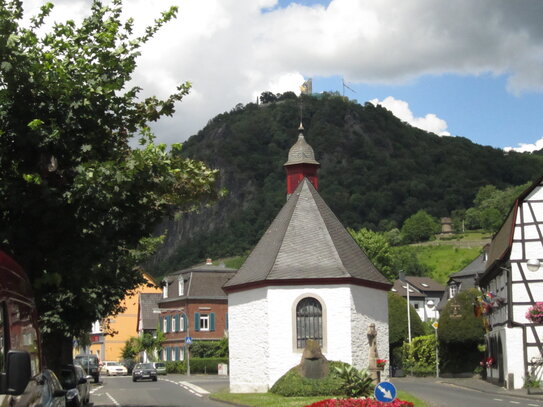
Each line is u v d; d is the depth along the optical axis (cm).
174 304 7344
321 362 2877
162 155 1295
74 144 1281
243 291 3139
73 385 2081
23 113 1270
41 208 1238
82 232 1284
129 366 7556
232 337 3178
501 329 3659
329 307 2962
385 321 3177
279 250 3070
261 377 2992
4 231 1248
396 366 5819
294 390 2761
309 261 3025
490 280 4359
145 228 1390
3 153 1259
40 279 1263
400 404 1880
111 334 3275
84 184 1198
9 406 690
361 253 3241
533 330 3475
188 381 4753
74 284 1352
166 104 1526
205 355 6900
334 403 1834
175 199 1578
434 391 3250
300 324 2972
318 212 3194
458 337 4891
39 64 1253
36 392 868
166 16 1447
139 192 1330
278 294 2983
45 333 2116
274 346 2958
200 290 7175
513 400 2692
